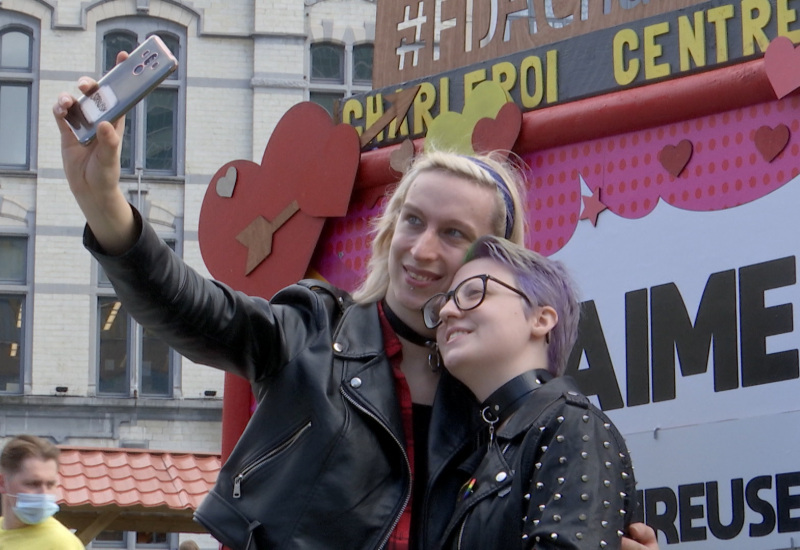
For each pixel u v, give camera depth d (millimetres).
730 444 2812
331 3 19047
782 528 2709
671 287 2949
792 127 2781
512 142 3219
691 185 2938
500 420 2084
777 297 2777
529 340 2133
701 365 2879
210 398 18000
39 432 17750
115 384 18125
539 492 1916
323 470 2131
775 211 2797
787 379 2742
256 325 2174
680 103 2943
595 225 3094
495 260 2148
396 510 2139
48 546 3656
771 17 2842
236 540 2143
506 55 3352
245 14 18969
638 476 2953
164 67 1984
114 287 2066
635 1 3111
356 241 3656
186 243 18453
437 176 2242
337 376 2207
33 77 18609
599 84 3129
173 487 7812
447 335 2131
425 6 3645
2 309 18156
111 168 1962
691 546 2852
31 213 18344
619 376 3018
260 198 3842
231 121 18797
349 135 3637
